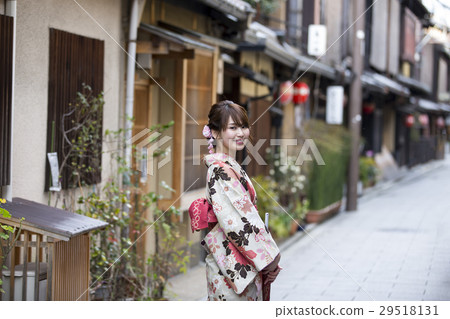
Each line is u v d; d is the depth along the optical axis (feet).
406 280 15.47
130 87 23.34
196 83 29.19
